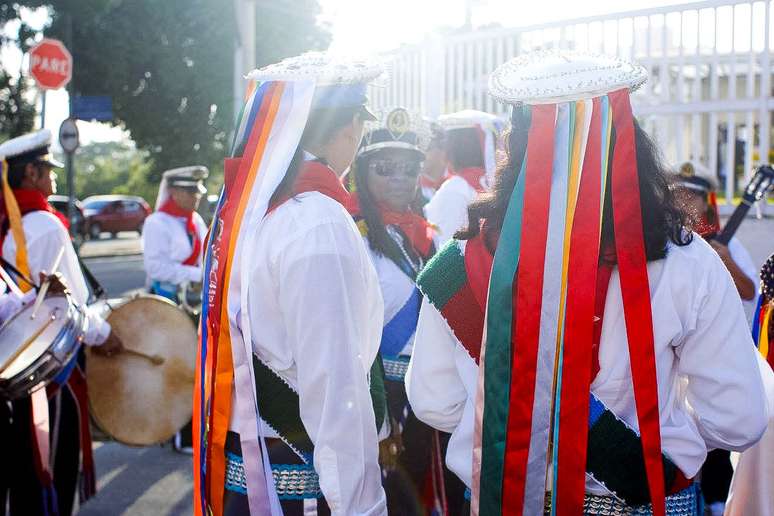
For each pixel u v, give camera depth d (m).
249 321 2.06
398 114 3.46
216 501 2.16
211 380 2.18
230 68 20.98
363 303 2.07
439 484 3.33
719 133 6.14
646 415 1.82
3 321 3.54
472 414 2.05
